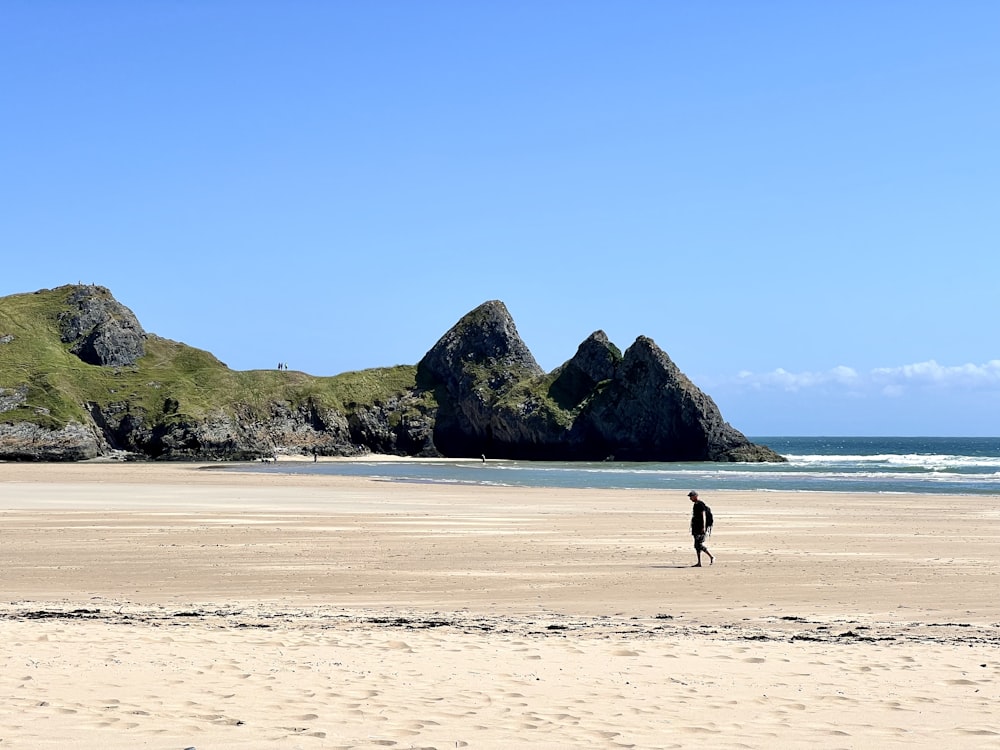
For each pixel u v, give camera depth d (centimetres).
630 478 8456
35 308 18625
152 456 15400
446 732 848
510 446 16638
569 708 953
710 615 1727
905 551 2819
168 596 1933
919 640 1432
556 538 3166
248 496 5544
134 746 773
